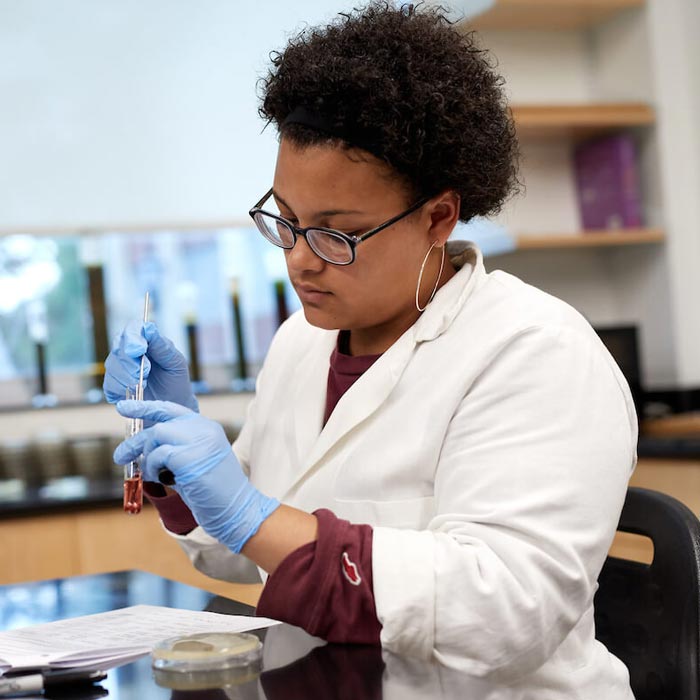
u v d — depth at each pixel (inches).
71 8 134.0
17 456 127.3
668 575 49.4
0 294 140.7
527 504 42.8
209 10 137.9
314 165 45.9
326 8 140.9
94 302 141.4
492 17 146.4
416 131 46.2
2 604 53.6
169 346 54.9
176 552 114.3
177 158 137.4
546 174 153.7
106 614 48.9
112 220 135.5
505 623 41.1
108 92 135.2
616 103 148.2
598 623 53.6
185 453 42.7
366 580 41.5
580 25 154.6
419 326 51.2
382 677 37.1
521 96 152.3
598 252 157.8
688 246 148.9
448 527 44.2
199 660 38.2
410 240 48.7
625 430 46.3
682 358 148.3
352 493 50.7
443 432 48.4
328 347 57.5
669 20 148.4
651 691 50.1
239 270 150.6
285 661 39.4
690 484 116.6
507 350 47.6
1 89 131.6
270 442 58.7
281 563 42.3
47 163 133.4
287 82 47.6
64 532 110.1
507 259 153.4
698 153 148.6
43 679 36.9
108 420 139.6
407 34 47.7
